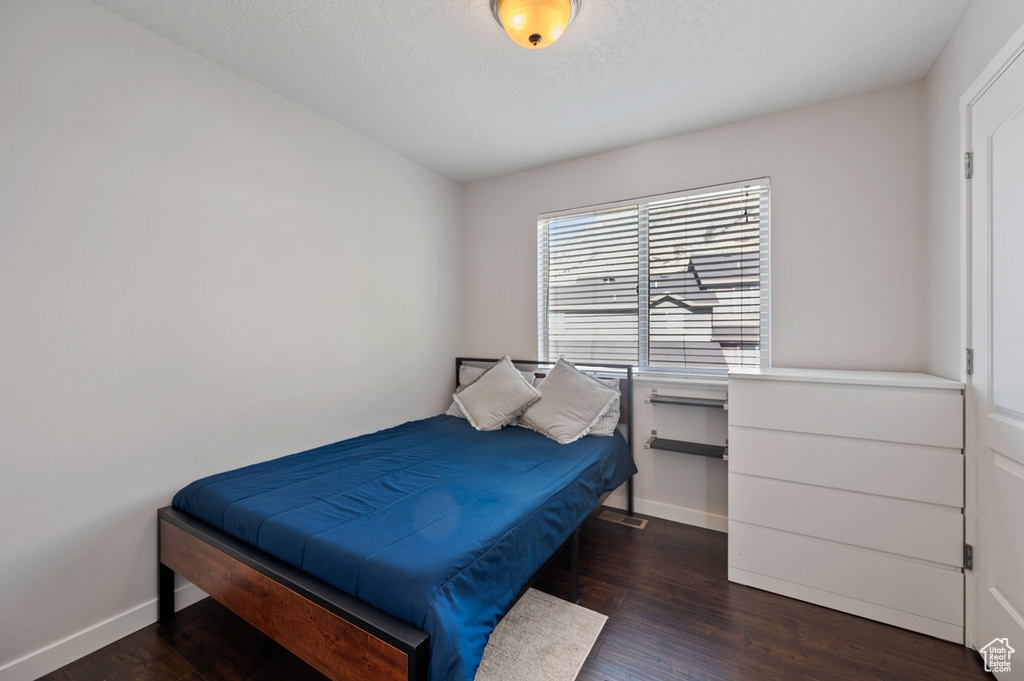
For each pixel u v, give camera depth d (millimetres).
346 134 2662
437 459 2211
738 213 2605
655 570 2186
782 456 1981
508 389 2869
